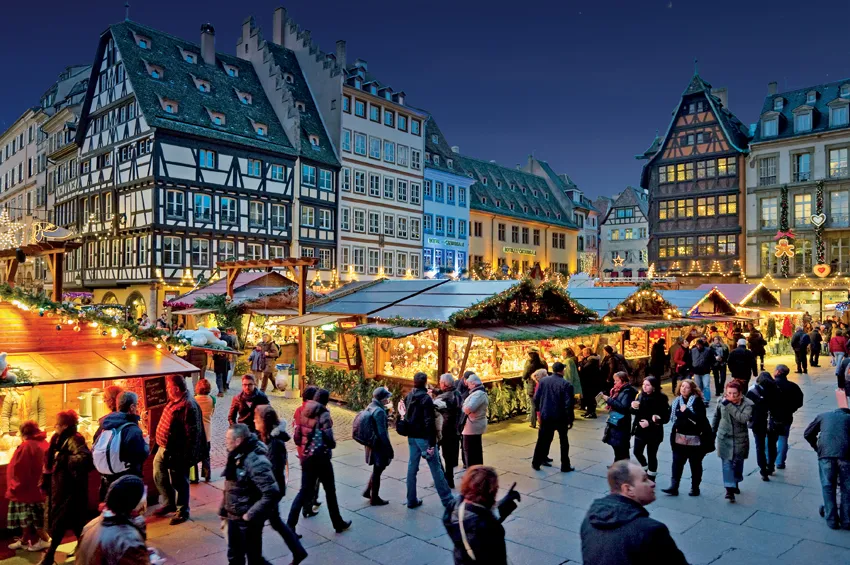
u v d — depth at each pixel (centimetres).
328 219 4069
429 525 720
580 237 6806
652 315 1922
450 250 5034
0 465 666
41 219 4681
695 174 4425
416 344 1362
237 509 529
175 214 3241
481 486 392
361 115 4322
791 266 4053
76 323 841
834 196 3897
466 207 5228
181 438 725
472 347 1348
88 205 3709
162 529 703
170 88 3441
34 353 804
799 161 4044
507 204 5775
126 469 617
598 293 1892
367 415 780
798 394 920
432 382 1309
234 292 2306
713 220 4344
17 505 654
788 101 4262
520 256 5825
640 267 6406
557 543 664
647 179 4784
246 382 815
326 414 703
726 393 808
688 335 1872
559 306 1541
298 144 3869
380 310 1448
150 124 3153
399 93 4641
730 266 4269
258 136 3706
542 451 943
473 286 1493
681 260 4469
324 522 730
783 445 948
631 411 905
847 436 705
